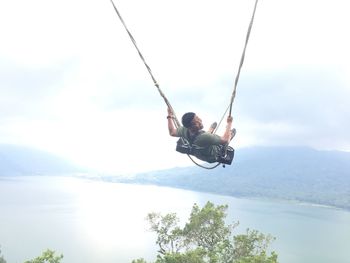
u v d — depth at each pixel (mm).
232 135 8758
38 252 171875
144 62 9414
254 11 8641
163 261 35344
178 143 8727
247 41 8688
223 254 36406
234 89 8766
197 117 8531
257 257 32438
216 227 38250
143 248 187625
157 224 39750
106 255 170625
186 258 32906
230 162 8695
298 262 178875
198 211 38688
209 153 8508
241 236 36844
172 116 9188
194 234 38688
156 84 9312
